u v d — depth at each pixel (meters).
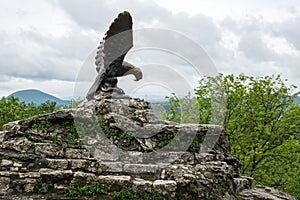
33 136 10.65
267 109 20.48
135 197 9.79
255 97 20.38
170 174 10.35
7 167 9.80
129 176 10.20
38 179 9.73
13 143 10.21
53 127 10.93
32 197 9.39
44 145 10.40
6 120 23.69
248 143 19.98
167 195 9.79
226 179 11.45
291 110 20.42
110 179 9.95
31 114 27.11
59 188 9.78
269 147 20.53
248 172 20.14
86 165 10.30
